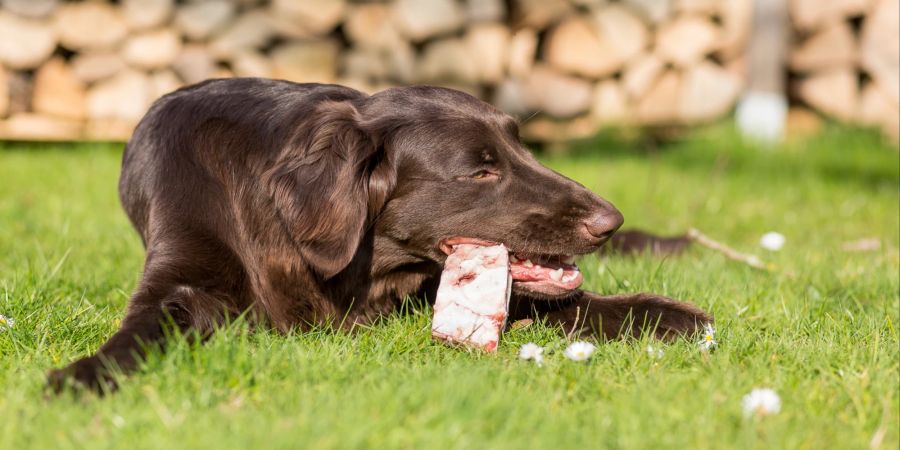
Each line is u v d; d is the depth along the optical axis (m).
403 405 2.50
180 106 3.79
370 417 2.42
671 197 7.41
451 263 3.30
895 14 10.03
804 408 2.63
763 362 2.97
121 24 9.13
